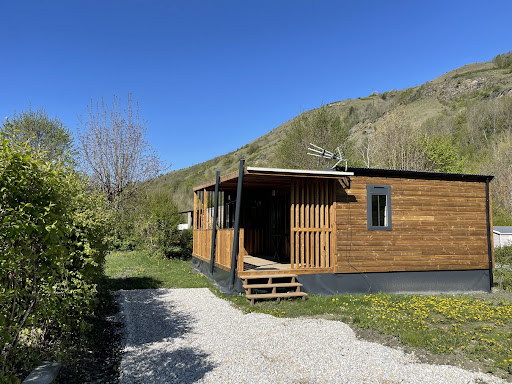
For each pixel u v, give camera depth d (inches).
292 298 336.8
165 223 617.9
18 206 118.6
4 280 125.6
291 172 331.0
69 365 172.1
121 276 455.5
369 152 1156.5
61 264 154.3
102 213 259.8
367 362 189.2
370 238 373.7
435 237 394.9
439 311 293.1
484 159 1339.8
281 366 182.1
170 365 179.9
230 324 254.4
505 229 746.2
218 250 404.2
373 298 336.2
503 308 307.6
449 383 167.8
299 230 357.1
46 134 809.5
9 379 130.0
